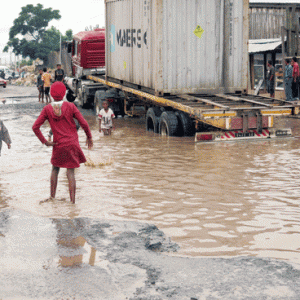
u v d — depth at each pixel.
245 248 4.58
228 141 11.46
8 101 26.56
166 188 7.02
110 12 16.88
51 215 5.72
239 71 13.49
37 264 4.15
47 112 6.25
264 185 7.13
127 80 15.43
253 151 10.12
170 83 12.84
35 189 7.09
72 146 6.28
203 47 13.02
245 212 5.77
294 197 6.44
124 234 4.95
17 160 9.45
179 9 12.58
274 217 5.55
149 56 13.27
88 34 19.97
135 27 14.35
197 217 5.59
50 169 8.59
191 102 12.16
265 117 11.51
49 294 3.57
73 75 22.81
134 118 17.89
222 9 13.08
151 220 5.49
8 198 6.56
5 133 7.81
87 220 5.41
